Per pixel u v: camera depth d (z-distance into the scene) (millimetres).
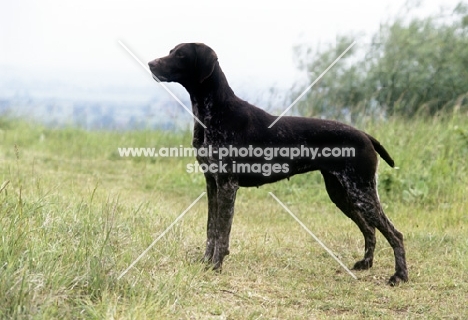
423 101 20016
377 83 20547
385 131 15625
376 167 8664
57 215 9016
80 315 6410
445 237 10688
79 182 13945
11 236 7297
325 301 7734
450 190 13141
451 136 14852
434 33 21500
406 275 8555
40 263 6961
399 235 8617
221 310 7109
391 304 7676
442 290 8250
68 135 20266
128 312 6414
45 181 12586
